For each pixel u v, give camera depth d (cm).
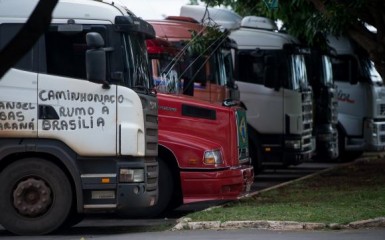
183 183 2342
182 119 2380
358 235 1944
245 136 2558
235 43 3188
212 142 2378
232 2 3572
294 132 3297
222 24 3195
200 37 2717
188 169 2342
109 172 1991
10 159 2005
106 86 1977
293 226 2070
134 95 1989
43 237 2000
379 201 2431
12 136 1980
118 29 2009
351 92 4116
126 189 1984
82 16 2009
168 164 2355
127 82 2005
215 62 2844
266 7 3127
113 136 1977
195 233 2031
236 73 3316
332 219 2117
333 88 3906
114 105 1980
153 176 2091
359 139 4128
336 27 2972
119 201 1989
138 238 1956
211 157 2344
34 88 1981
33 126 1977
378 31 3052
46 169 1991
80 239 1950
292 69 3309
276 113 3300
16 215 1994
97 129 1978
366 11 3053
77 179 1983
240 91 3316
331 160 4466
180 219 2234
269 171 4084
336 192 2750
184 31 2744
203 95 2775
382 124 4206
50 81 1981
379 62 3091
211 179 2338
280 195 2714
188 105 2389
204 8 3147
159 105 2380
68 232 2120
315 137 3769
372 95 4112
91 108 1978
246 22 3347
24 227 1991
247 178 2469
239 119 2473
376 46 3077
